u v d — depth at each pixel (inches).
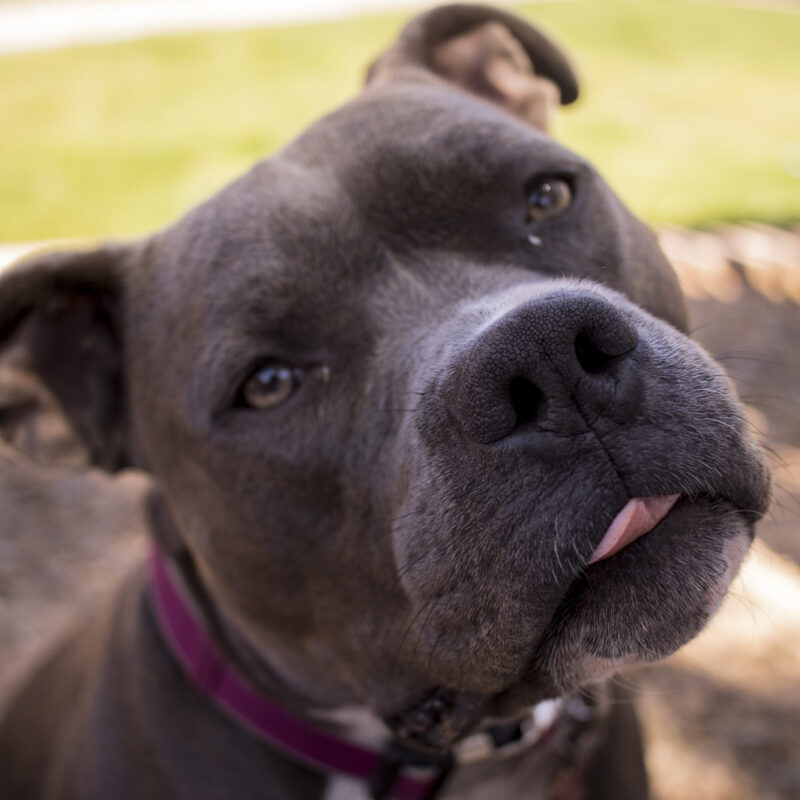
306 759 15.4
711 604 10.8
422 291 13.0
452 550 10.9
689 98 67.6
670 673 23.6
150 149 58.3
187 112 65.2
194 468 14.2
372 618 13.4
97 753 16.3
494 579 10.7
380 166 13.5
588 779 16.8
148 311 15.1
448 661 12.0
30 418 16.5
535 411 10.4
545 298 10.4
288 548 13.7
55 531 29.6
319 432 13.2
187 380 13.8
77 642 19.3
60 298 15.8
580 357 10.4
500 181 13.2
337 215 13.3
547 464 10.4
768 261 39.7
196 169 54.6
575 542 10.4
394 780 15.4
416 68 16.8
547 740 16.3
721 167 53.5
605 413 10.3
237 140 59.2
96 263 15.6
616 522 10.4
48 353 16.3
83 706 17.2
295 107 65.1
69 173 55.2
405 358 12.5
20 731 19.7
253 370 13.3
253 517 13.7
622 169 52.9
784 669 23.4
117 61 79.0
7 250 40.2
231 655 15.6
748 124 62.1
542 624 10.8
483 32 17.6
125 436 16.6
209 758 15.7
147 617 16.6
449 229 13.3
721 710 22.7
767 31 88.0
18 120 65.6
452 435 10.9
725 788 21.2
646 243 14.8
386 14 91.5
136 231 46.8
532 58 18.2
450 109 14.0
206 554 14.6
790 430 31.5
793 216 45.1
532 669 11.7
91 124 64.0
